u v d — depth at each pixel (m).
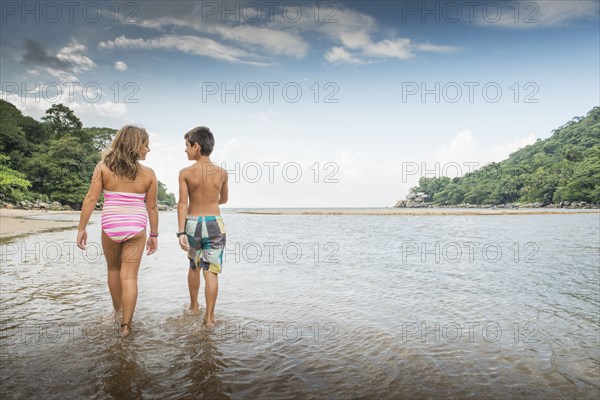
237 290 4.49
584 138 146.00
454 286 4.90
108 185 3.17
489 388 2.12
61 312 3.36
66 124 78.50
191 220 3.46
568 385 2.18
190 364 2.31
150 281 4.86
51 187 56.12
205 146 3.58
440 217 38.94
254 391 2.00
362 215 46.06
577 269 6.31
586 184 108.12
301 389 2.04
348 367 2.35
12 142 57.47
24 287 4.31
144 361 2.33
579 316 3.62
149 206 3.36
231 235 13.37
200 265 3.46
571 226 21.19
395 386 2.11
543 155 147.38
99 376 2.11
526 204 119.94
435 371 2.33
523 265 6.74
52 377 2.08
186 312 3.49
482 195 142.50
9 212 33.59
